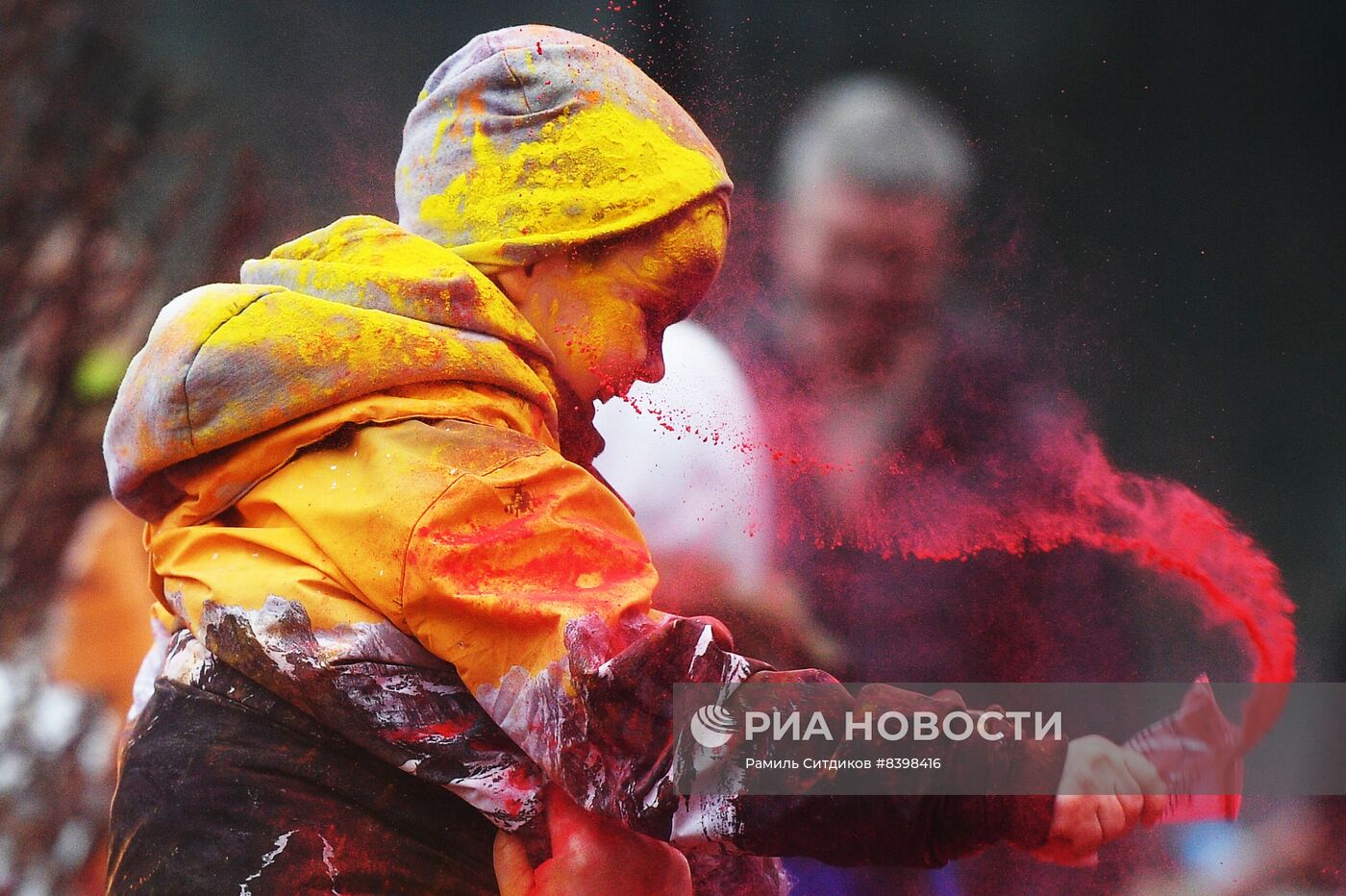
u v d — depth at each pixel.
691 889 5.23
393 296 5.20
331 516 4.84
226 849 4.84
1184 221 14.88
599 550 4.93
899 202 8.48
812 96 12.01
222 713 4.99
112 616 7.41
